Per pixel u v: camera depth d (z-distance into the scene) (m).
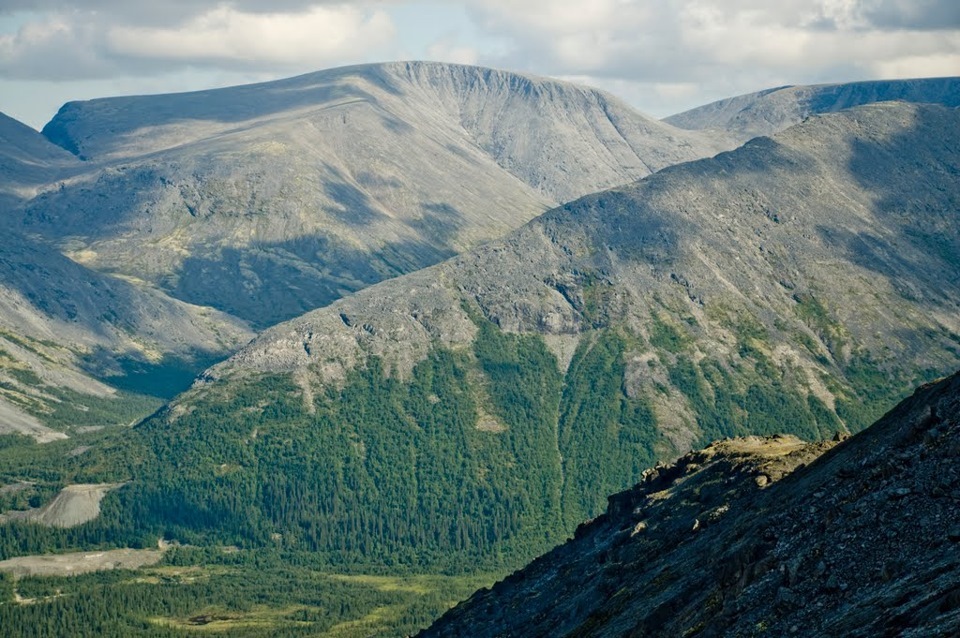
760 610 139.88
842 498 155.38
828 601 131.75
